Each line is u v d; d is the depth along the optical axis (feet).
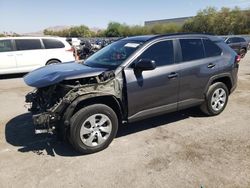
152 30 226.58
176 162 11.86
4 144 13.97
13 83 31.68
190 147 13.28
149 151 12.93
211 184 10.23
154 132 15.24
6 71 34.94
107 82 12.56
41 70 14.33
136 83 13.21
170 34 15.16
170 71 14.40
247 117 17.62
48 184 10.39
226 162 11.78
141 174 10.98
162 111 14.71
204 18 184.65
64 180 10.64
